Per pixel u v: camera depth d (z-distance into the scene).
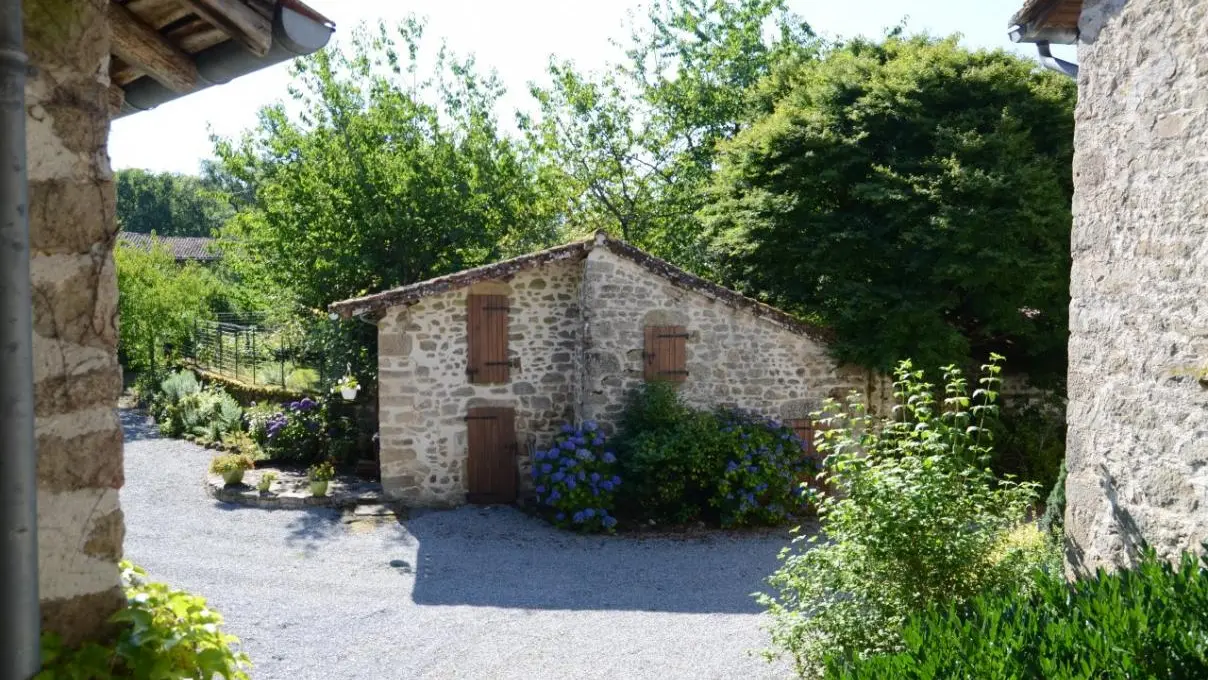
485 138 20.36
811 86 14.96
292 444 15.12
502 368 12.95
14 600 2.33
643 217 22.03
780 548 11.12
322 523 11.80
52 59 2.64
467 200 19.02
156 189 52.16
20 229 2.34
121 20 3.34
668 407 12.37
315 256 18.30
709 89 21.42
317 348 16.61
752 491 12.08
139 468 14.79
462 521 11.98
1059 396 14.28
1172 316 4.93
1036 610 3.59
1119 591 3.65
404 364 12.62
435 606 8.72
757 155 14.49
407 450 12.68
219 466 13.19
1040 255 12.44
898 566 5.45
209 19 3.12
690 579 9.81
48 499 2.62
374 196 18.27
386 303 12.27
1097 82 5.64
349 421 15.23
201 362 22.03
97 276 2.73
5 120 2.31
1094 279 5.68
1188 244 4.81
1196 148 4.76
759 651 6.55
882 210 13.55
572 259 12.95
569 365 13.19
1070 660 3.08
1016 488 6.08
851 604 5.57
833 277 13.52
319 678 6.81
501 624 8.20
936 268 12.51
